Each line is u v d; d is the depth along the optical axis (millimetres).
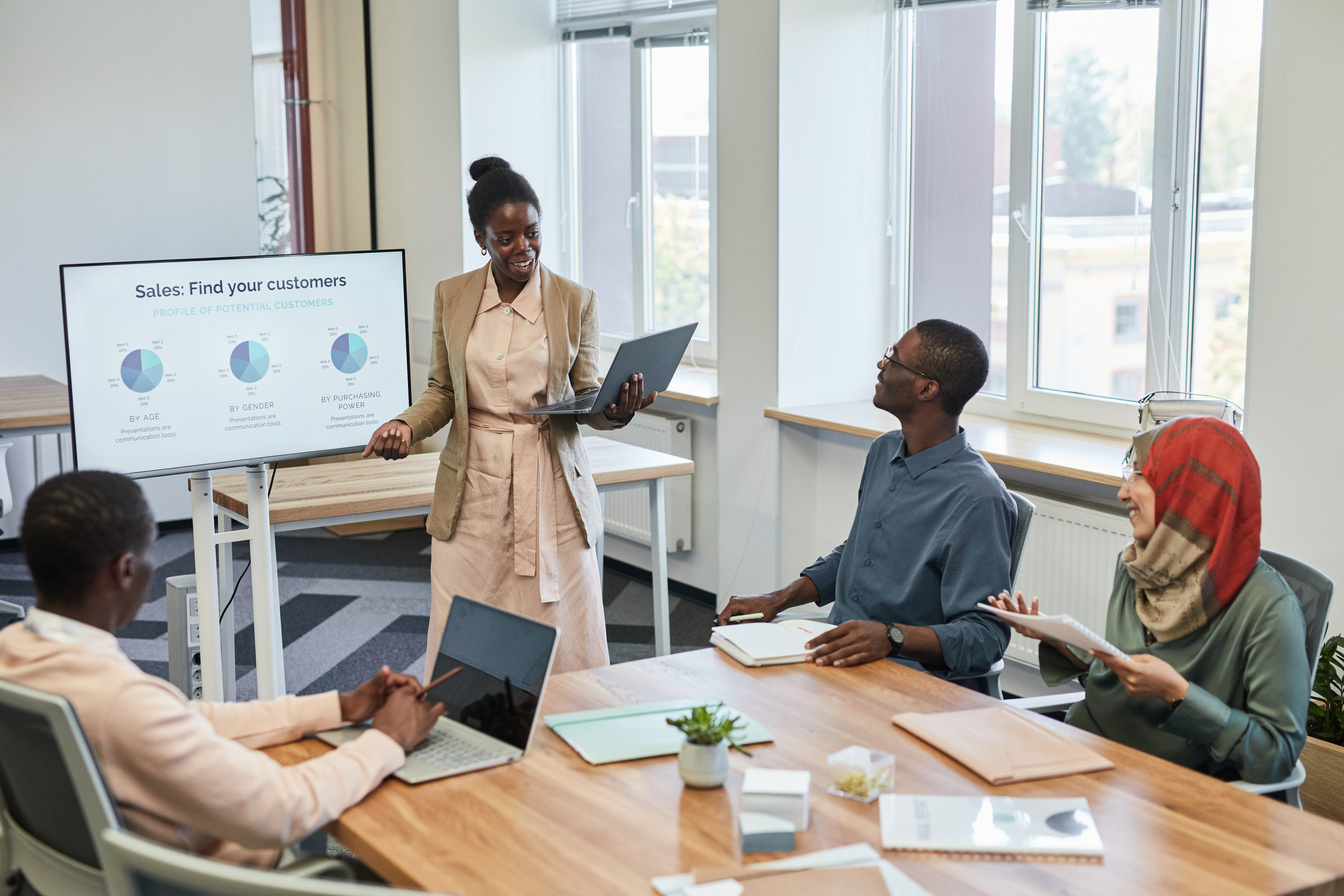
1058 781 1681
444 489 2814
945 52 4133
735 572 4617
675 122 4984
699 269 5000
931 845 1483
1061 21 3721
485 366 2742
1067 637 1885
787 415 4207
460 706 1901
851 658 2148
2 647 1509
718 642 2262
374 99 6090
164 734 1459
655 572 3861
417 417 2820
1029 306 3922
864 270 4402
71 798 1455
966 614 2299
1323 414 2768
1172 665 2021
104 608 1532
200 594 2836
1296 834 1528
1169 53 3422
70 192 5676
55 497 1492
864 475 2652
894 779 1680
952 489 2379
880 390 2469
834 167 4266
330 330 2859
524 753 1775
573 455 2850
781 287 4234
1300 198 2760
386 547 5836
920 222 4316
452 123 5469
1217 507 1958
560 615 2838
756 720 1901
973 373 2387
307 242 6180
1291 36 2734
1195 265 3463
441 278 5750
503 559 2789
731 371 4484
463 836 1527
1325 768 2555
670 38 4922
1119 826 1546
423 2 5555
